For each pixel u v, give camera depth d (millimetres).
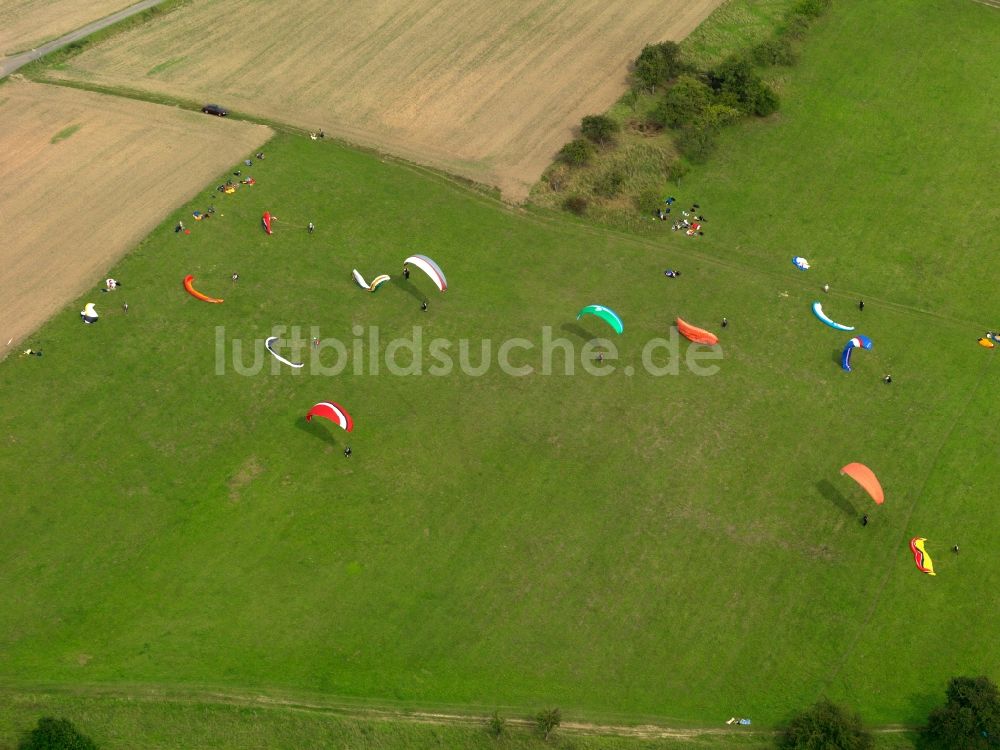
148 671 60469
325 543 67562
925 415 78062
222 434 73938
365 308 84438
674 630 64250
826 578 67250
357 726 58781
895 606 66000
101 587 64500
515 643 63156
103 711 58406
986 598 66500
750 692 61656
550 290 87125
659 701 61000
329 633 63031
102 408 75188
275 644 62312
